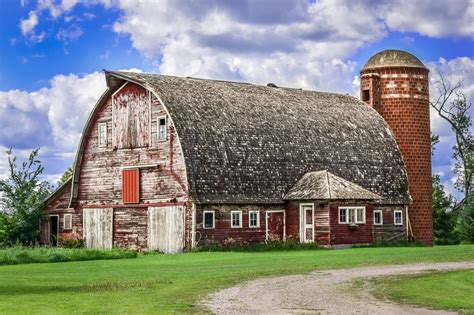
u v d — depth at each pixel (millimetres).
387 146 68688
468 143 95688
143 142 59250
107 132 62469
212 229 55781
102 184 62750
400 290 28797
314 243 57656
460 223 79438
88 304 25453
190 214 55000
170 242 56469
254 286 30500
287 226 59906
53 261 45875
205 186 55500
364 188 64438
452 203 89625
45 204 67625
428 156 72375
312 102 68500
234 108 61094
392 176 67188
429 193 71938
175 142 56469
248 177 57875
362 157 65938
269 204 58938
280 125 62531
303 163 61719
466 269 37094
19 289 29703
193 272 36750
